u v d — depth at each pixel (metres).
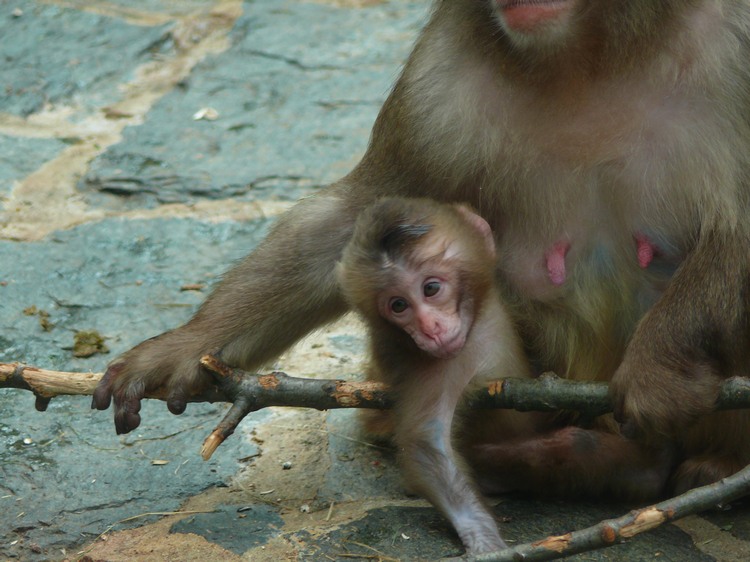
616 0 9.30
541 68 9.58
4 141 17.61
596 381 10.45
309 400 9.78
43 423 11.48
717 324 9.58
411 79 10.41
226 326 10.74
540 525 9.79
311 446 11.24
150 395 10.41
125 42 20.81
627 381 9.41
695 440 10.27
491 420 10.45
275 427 11.57
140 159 17.08
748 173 9.54
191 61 20.28
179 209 15.80
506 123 9.95
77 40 20.89
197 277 14.28
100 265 14.48
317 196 11.31
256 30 21.28
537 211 10.20
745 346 9.74
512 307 10.64
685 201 9.81
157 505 10.28
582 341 10.53
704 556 9.26
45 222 15.48
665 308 9.62
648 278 10.34
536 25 9.24
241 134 17.84
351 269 10.14
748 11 9.40
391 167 10.83
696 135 9.55
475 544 9.07
